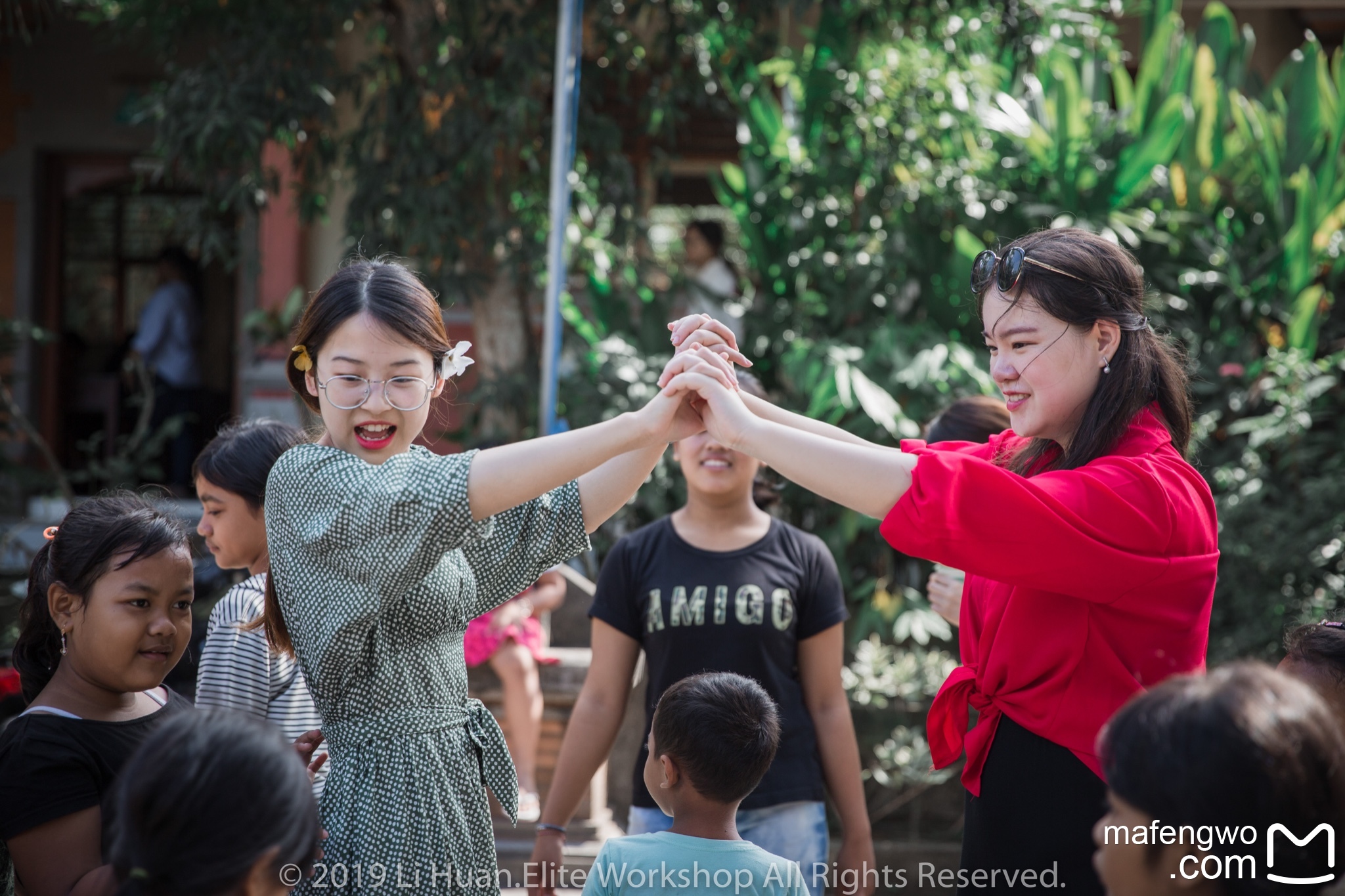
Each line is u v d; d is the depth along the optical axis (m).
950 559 1.65
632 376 5.48
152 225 9.53
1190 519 1.67
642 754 2.59
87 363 9.55
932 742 2.00
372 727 1.64
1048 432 1.81
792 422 2.07
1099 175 5.90
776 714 2.04
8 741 1.78
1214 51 7.02
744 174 6.29
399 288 1.73
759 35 6.00
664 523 2.75
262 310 7.68
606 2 5.75
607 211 5.97
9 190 8.98
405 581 1.58
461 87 5.51
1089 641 1.68
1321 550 5.05
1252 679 1.26
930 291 5.82
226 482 2.34
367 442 1.72
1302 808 1.20
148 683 1.88
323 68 5.57
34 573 2.02
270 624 1.89
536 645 4.03
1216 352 5.75
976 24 5.92
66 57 8.95
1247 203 6.27
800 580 2.64
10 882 1.80
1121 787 1.25
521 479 1.59
